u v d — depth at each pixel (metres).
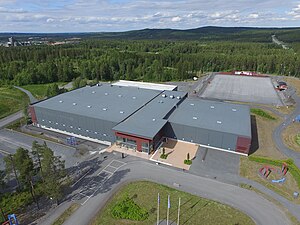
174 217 36.78
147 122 58.12
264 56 169.88
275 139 62.50
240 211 37.97
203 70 173.25
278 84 120.00
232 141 53.88
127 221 36.25
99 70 147.38
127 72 148.12
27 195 42.00
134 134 52.72
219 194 41.72
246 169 48.69
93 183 45.00
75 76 148.88
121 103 70.56
